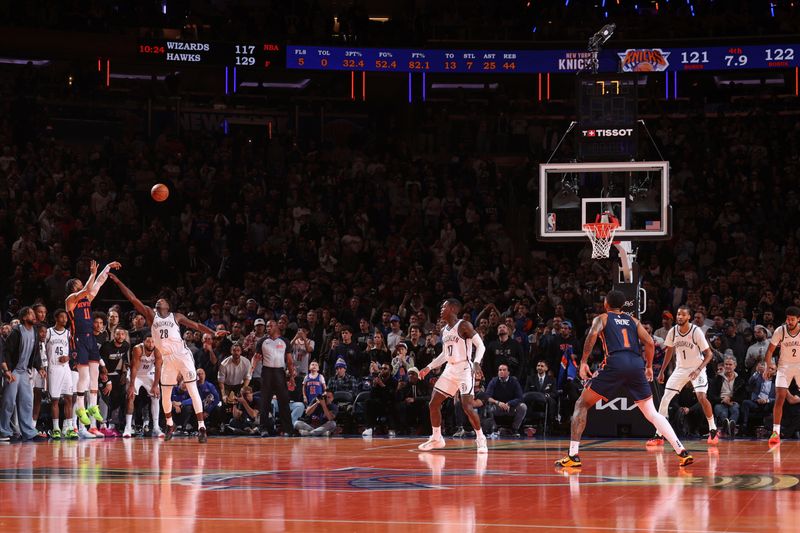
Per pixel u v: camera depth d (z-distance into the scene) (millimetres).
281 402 17234
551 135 29109
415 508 6609
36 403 16297
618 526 5727
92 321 16312
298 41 27984
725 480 8531
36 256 22359
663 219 16172
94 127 28484
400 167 27969
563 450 12898
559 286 21891
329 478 8828
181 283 23141
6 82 28031
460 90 30391
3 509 6617
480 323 18156
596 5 30750
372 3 31938
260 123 30375
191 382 14844
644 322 18984
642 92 30422
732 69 27406
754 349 17062
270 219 25516
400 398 17359
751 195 25656
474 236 25375
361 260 24500
